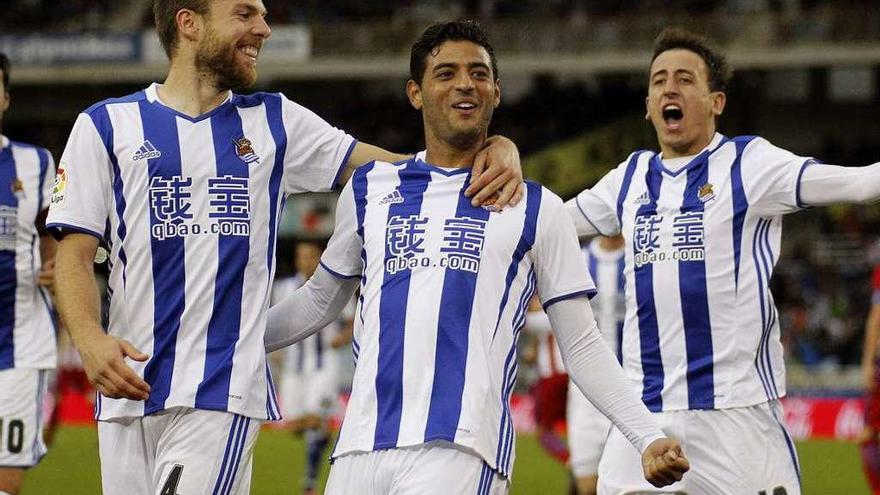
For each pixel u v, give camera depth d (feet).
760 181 67.97
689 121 70.85
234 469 55.01
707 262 68.74
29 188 84.74
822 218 309.83
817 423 218.38
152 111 56.29
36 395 84.07
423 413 50.21
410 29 322.55
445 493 49.16
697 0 333.01
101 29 340.18
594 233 75.00
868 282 286.46
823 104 354.33
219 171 55.88
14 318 83.76
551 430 127.44
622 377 52.80
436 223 52.54
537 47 316.81
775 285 288.30
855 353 262.26
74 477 150.51
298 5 355.36
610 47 312.91
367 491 50.78
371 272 53.21
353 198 55.11
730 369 68.28
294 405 145.79
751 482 67.41
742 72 332.19
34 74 330.54
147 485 55.26
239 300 55.62
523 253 52.54
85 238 54.54
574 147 323.98
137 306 55.11
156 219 55.06
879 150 346.33
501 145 54.60
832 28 302.45
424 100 53.62
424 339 50.98
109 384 50.98
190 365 54.60
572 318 52.80
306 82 377.71
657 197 71.00
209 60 56.34
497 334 51.57
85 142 55.16
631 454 68.95
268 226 56.95
